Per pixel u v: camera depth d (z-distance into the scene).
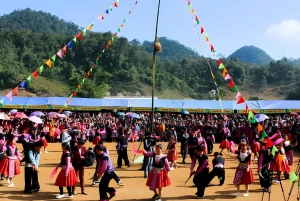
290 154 13.85
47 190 11.82
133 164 17.59
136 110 37.84
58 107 37.03
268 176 11.18
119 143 16.80
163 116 36.22
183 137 18.61
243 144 11.23
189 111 37.91
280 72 150.88
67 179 10.55
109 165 9.86
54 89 110.31
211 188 12.36
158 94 123.56
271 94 136.00
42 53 130.62
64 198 10.73
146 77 128.50
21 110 37.34
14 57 122.75
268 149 11.28
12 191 11.61
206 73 145.12
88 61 125.00
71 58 127.44
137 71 131.00
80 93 60.75
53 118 30.70
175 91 131.50
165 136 30.69
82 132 28.44
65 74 120.88
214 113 38.47
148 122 31.80
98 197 10.91
